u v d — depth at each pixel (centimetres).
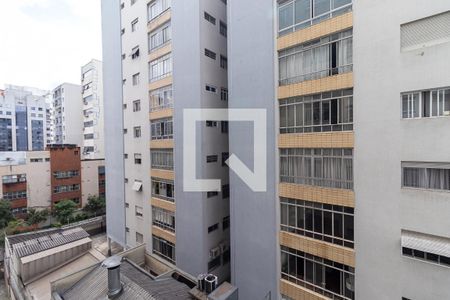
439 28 778
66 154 3512
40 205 3316
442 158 782
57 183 3434
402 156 850
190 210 1578
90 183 3741
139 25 1858
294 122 1108
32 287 1434
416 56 809
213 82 1578
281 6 1120
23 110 6475
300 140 1078
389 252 885
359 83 920
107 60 2200
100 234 2784
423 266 827
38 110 6731
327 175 1026
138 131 1944
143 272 1269
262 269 1220
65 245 1705
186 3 1520
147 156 1852
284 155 1148
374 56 885
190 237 1585
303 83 1055
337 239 1007
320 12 1010
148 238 1883
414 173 841
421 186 830
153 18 1741
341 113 978
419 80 808
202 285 1080
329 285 1038
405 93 841
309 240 1069
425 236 817
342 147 968
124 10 1984
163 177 1728
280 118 1152
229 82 1305
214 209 1611
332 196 1000
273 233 1173
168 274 1328
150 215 1853
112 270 1004
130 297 980
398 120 851
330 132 996
